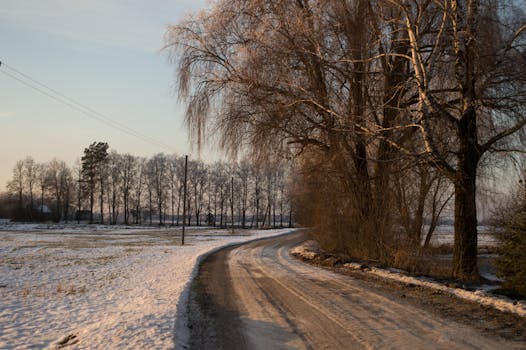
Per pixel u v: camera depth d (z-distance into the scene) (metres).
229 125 17.50
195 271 15.41
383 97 14.97
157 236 45.09
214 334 6.90
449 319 7.63
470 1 11.03
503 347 5.92
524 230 9.35
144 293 10.89
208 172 87.12
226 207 88.19
